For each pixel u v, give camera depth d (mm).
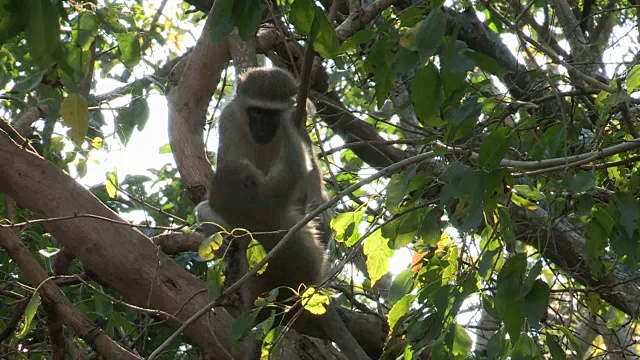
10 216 7441
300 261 6824
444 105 4719
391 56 4867
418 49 4246
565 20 8430
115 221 6199
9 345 7395
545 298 4527
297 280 6801
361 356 6449
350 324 7555
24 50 7895
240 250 6668
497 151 4676
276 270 6711
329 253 7359
